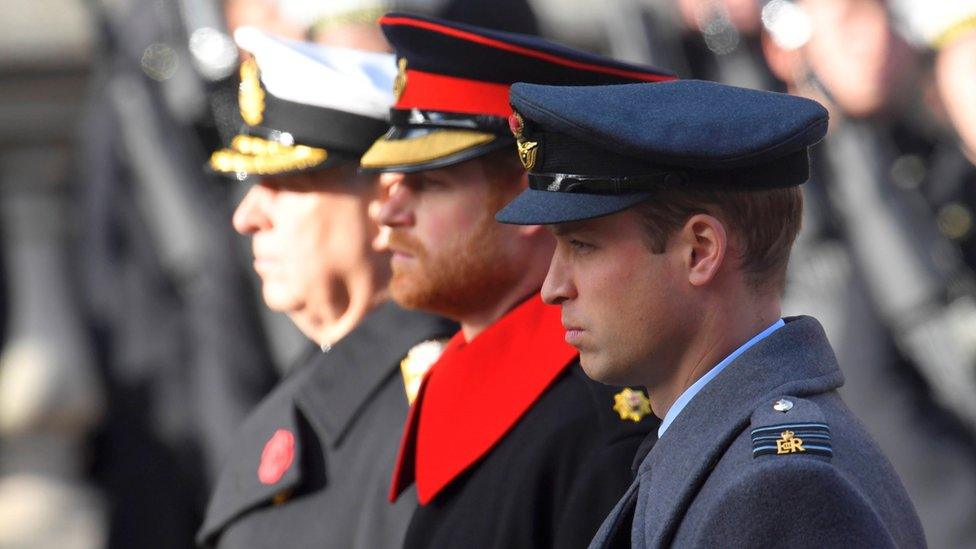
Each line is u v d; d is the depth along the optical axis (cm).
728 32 1253
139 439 1280
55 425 1488
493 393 690
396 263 714
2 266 1515
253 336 1254
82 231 1371
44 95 1557
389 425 786
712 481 518
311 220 827
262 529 812
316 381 816
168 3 1300
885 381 1099
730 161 530
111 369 1327
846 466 509
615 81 706
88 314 1370
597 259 548
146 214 1296
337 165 818
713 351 545
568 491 650
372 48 1114
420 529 700
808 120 539
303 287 834
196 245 1270
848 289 1126
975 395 1085
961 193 1105
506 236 698
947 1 1048
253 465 824
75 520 1485
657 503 531
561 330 687
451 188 699
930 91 1103
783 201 545
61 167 1544
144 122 1298
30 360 1488
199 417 1251
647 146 532
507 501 659
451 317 727
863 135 1130
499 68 696
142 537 1283
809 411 515
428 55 705
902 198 1117
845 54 1130
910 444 1075
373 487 768
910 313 1100
